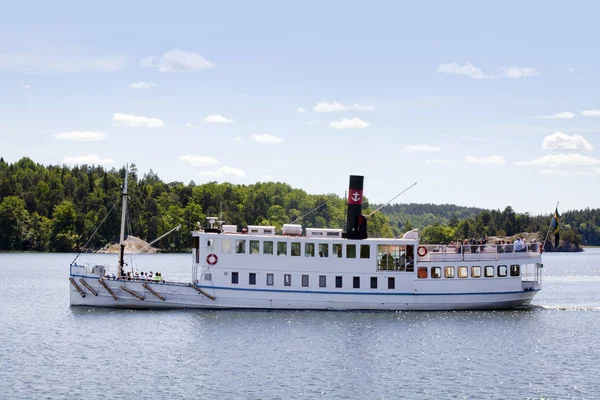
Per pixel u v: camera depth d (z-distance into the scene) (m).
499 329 79.94
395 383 57.72
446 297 87.62
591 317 89.75
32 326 79.00
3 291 118.75
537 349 70.69
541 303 106.50
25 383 56.34
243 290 85.06
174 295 85.50
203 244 85.19
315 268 85.38
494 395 54.94
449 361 65.12
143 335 73.44
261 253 85.06
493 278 88.69
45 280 142.12
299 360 64.25
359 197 88.56
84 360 63.56
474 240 99.06
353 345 70.38
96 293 86.75
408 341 72.75
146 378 57.97
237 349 68.00
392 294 86.31
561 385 57.78
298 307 85.44
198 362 63.09
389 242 86.25
